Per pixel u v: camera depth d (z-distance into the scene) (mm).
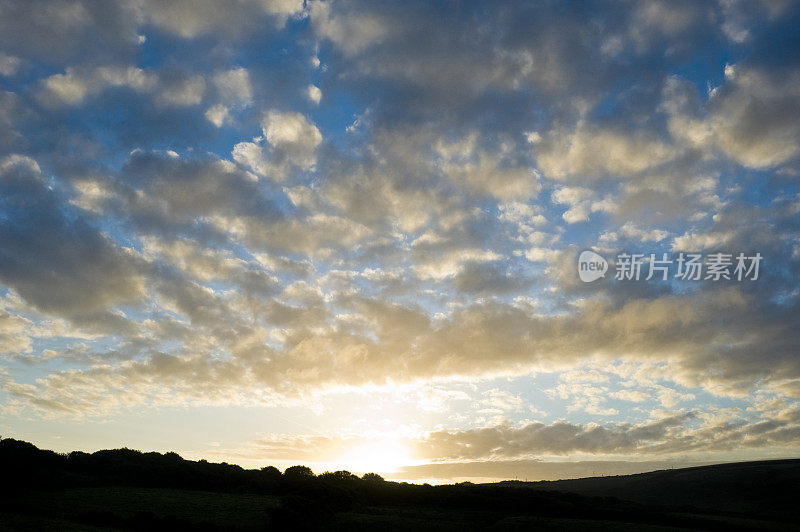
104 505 85312
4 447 107500
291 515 76250
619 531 79562
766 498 138875
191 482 112375
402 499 107375
